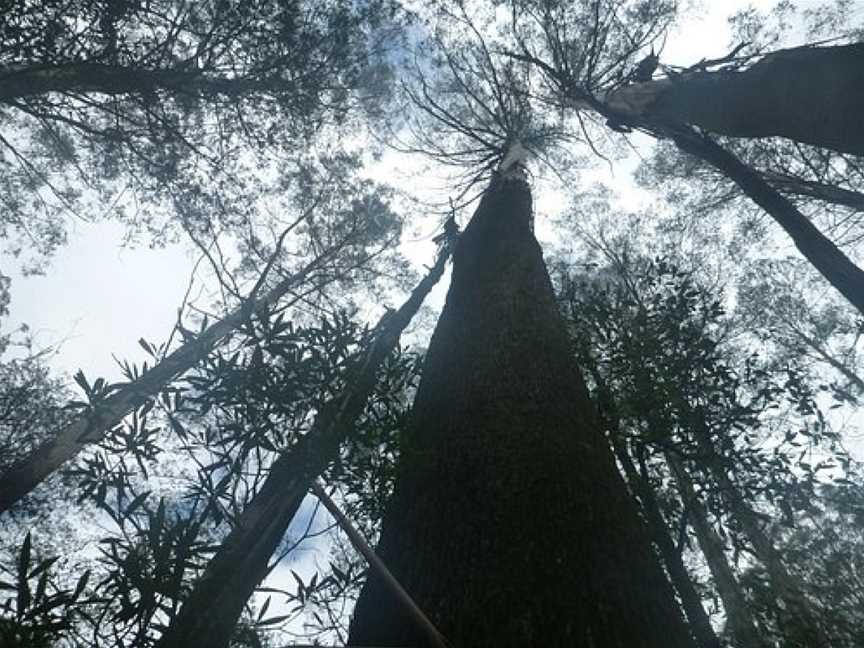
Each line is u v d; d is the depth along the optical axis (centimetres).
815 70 384
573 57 924
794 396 407
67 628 158
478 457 280
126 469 205
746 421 393
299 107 814
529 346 354
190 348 257
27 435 812
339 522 224
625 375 423
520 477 263
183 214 887
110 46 610
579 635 202
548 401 312
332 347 267
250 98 786
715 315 454
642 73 673
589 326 470
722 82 518
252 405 237
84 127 733
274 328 258
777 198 500
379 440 278
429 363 397
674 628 223
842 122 363
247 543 250
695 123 578
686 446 390
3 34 529
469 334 383
